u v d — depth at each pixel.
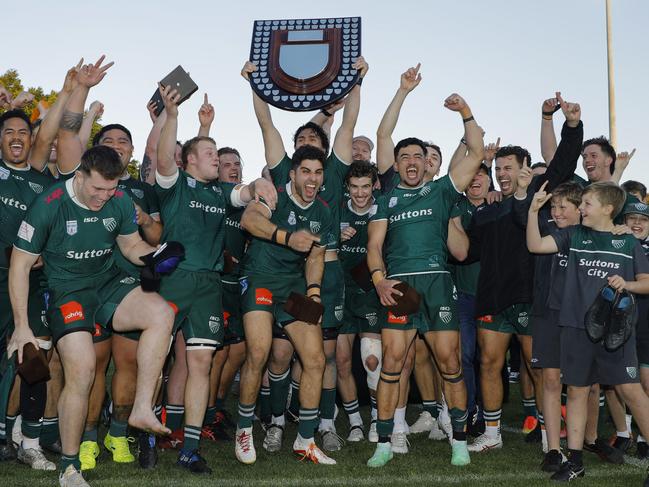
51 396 4.77
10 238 4.74
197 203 4.74
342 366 5.79
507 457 4.98
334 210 5.59
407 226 4.94
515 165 5.41
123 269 4.43
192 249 4.66
